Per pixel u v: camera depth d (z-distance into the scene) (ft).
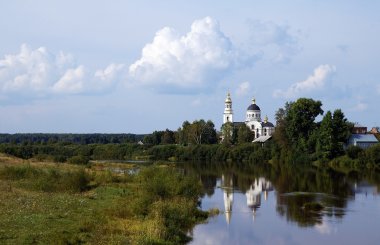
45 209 150.51
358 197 233.14
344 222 171.53
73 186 206.28
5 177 227.81
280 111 607.78
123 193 198.39
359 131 652.89
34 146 614.34
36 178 222.48
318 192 253.03
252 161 561.84
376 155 419.95
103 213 147.43
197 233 149.18
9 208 148.87
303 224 167.73
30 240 110.83
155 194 181.88
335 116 472.85
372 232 155.94
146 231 126.62
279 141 544.62
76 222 134.00
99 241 111.14
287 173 377.50
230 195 244.01
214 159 605.31
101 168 350.84
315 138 490.08
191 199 191.72
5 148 432.66
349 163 440.04
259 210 196.03
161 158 632.38
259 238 146.61
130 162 502.38
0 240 110.32
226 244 138.00
